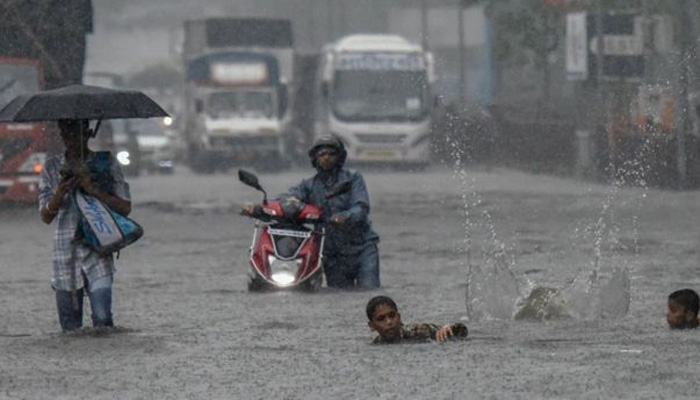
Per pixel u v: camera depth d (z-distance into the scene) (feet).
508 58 326.65
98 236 73.82
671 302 74.13
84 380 59.36
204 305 92.27
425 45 426.51
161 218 189.06
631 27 268.41
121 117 74.02
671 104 255.09
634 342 68.23
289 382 58.08
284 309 89.30
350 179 102.06
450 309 88.12
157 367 62.85
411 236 154.71
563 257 126.11
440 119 360.28
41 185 75.46
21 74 209.97
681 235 148.25
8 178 208.85
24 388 57.47
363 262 102.53
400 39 371.56
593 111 277.03
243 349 69.00
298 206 101.14
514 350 65.72
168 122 483.51
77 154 74.54
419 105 360.69
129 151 352.69
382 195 235.61
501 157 324.39
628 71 266.98
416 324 71.72
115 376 60.39
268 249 100.83
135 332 76.18
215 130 386.11
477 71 395.55
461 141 342.64
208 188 279.69
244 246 146.72
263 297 97.09
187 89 410.52
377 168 364.99
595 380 56.39
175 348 69.41
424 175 318.65
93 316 75.15
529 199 216.74
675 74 259.80
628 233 152.05
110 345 70.49
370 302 70.74
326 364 62.85
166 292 101.91
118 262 129.49
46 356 66.80
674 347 65.98
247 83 390.42
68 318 75.61
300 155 416.26
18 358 66.13
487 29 374.02
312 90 410.11
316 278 100.89
